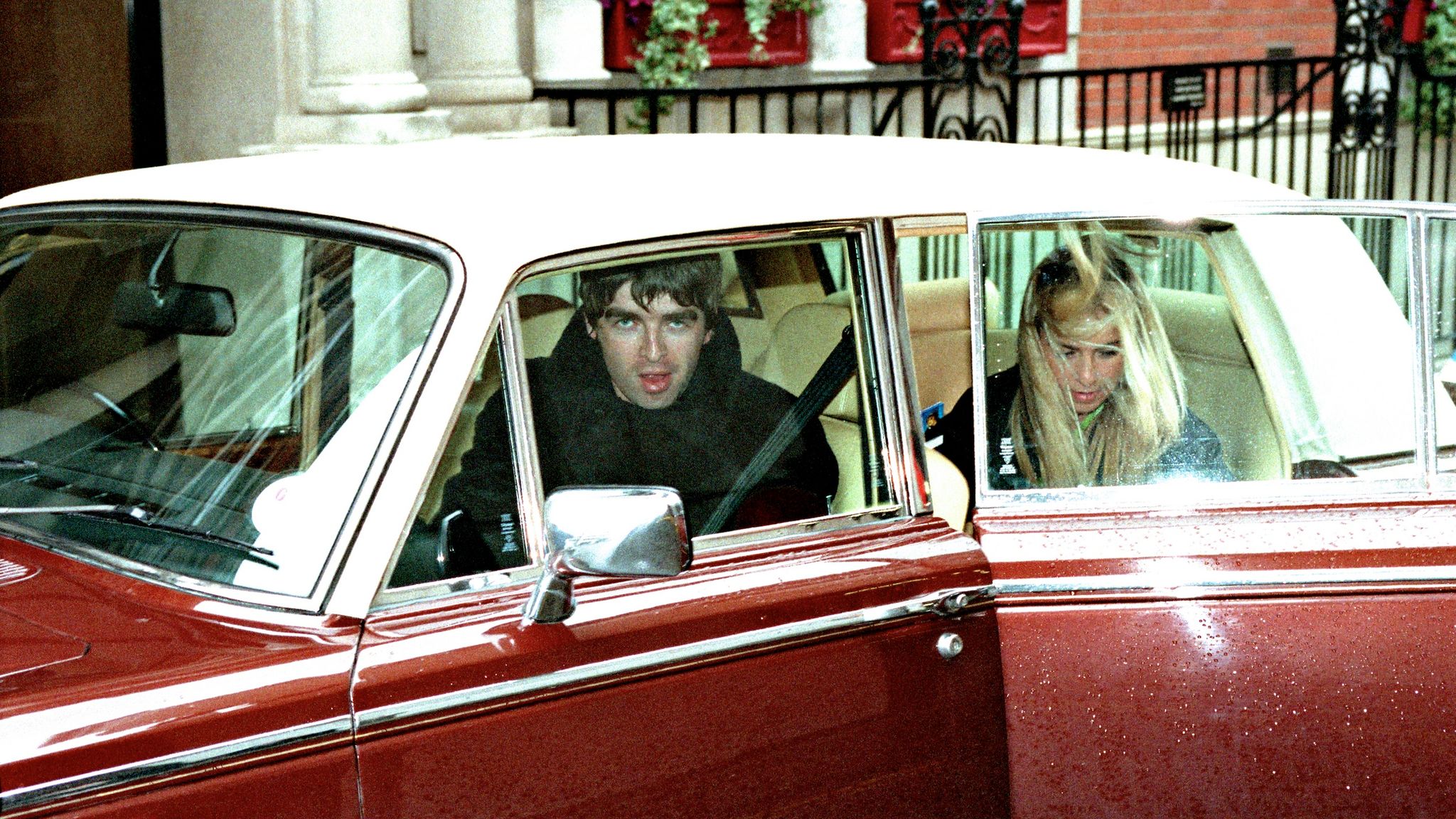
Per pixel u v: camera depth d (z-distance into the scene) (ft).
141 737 6.69
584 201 8.55
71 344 9.46
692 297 8.57
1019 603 8.98
